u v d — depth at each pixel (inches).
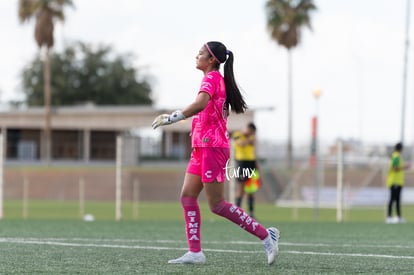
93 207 3095.5
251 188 1541.6
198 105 613.6
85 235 1004.6
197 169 639.8
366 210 2783.0
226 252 776.3
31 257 706.2
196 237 652.1
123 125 5684.1
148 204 3503.9
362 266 658.2
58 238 942.4
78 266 633.6
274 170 3946.9
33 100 7377.0
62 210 2805.1
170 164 4970.5
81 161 5644.7
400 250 823.7
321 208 2984.7
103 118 5703.7
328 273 603.8
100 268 619.2
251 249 818.2
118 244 865.5
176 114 614.5
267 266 642.2
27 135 6018.7
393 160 1683.1
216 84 623.8
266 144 4793.3
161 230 1127.0
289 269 623.5
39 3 5216.5
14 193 4291.3
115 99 7460.6
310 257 732.7
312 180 3464.6
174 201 4069.9
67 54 7500.0
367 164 3745.1
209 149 625.6
